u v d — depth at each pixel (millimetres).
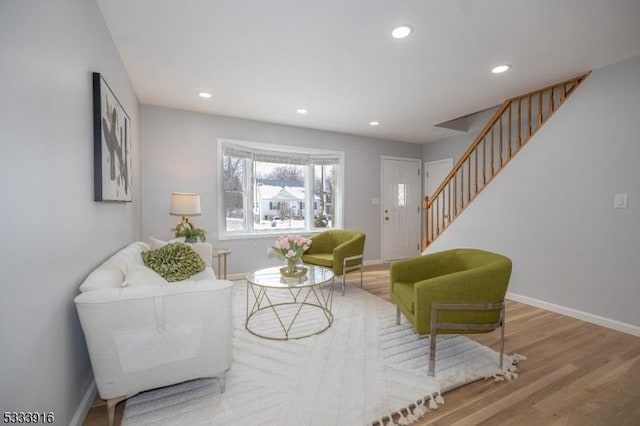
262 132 4543
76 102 1496
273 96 3506
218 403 1639
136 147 3381
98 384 1434
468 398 1724
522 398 1720
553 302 3113
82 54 1590
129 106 2914
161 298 1487
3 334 895
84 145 1604
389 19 2059
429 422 1522
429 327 1956
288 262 2730
